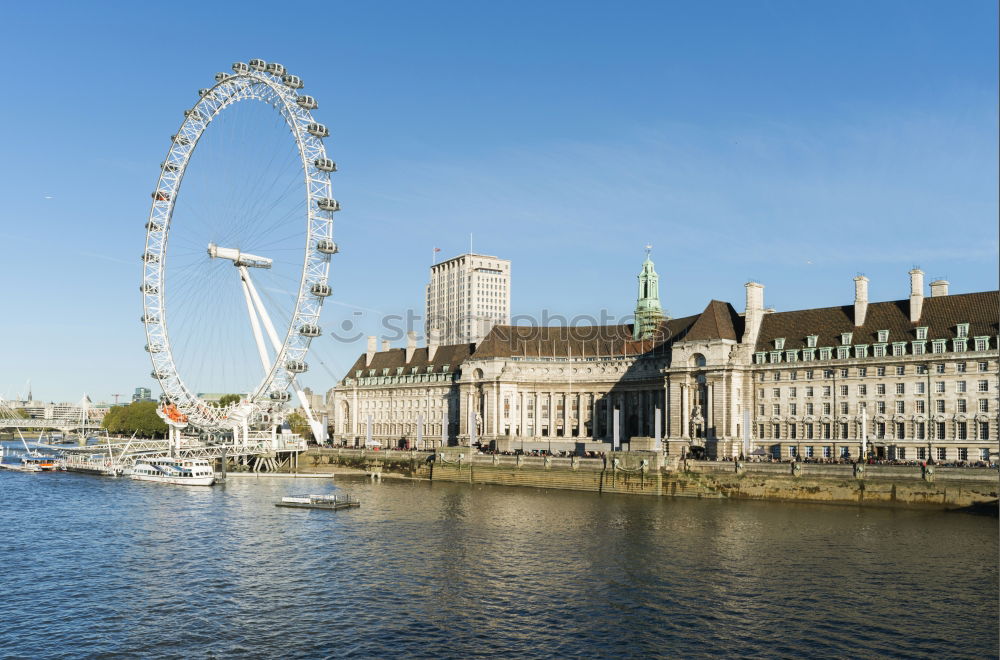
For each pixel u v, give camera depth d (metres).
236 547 88.94
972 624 60.97
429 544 90.06
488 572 77.00
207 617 63.69
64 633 60.06
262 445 187.25
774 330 150.88
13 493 137.75
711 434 149.88
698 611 64.44
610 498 129.75
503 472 152.75
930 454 125.94
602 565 79.38
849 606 65.31
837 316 144.25
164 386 164.25
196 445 187.50
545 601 67.50
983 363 121.69
